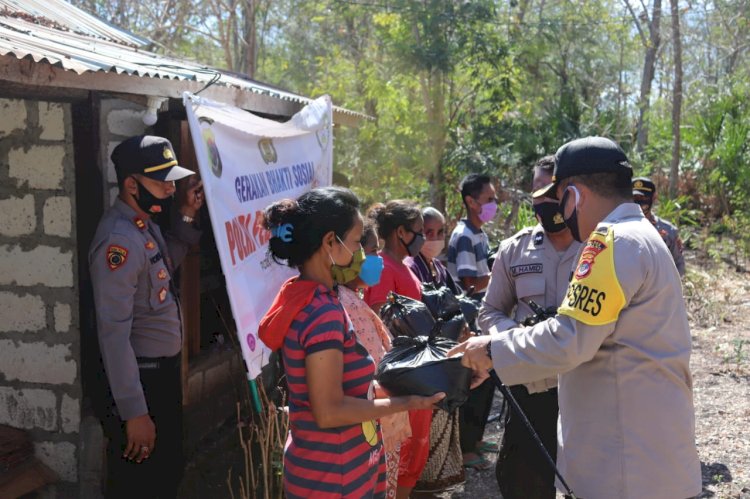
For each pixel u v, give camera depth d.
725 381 7.16
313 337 2.56
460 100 14.15
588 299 2.49
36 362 4.25
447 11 12.84
